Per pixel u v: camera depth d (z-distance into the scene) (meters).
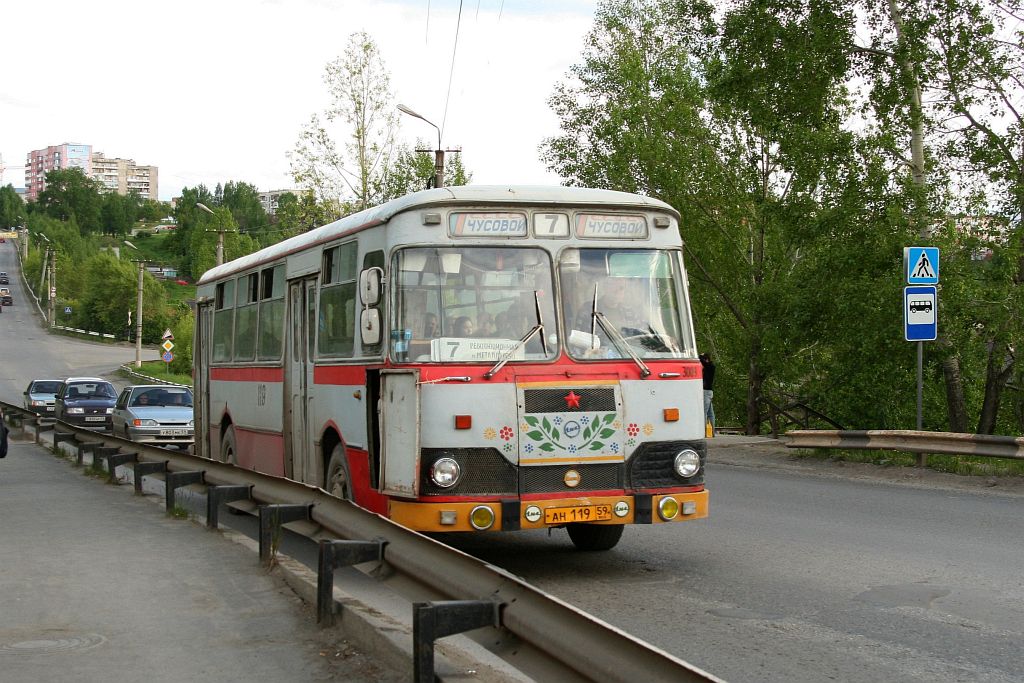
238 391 15.35
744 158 29.38
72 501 14.71
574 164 33.53
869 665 6.52
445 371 9.00
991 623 7.55
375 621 6.84
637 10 35.03
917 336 18.27
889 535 11.54
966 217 22.53
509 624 5.30
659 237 9.84
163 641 7.11
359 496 10.12
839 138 23.83
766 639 7.18
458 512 8.85
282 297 13.22
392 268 9.34
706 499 9.58
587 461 9.19
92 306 119.56
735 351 31.11
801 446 20.86
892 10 22.72
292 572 8.85
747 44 23.84
